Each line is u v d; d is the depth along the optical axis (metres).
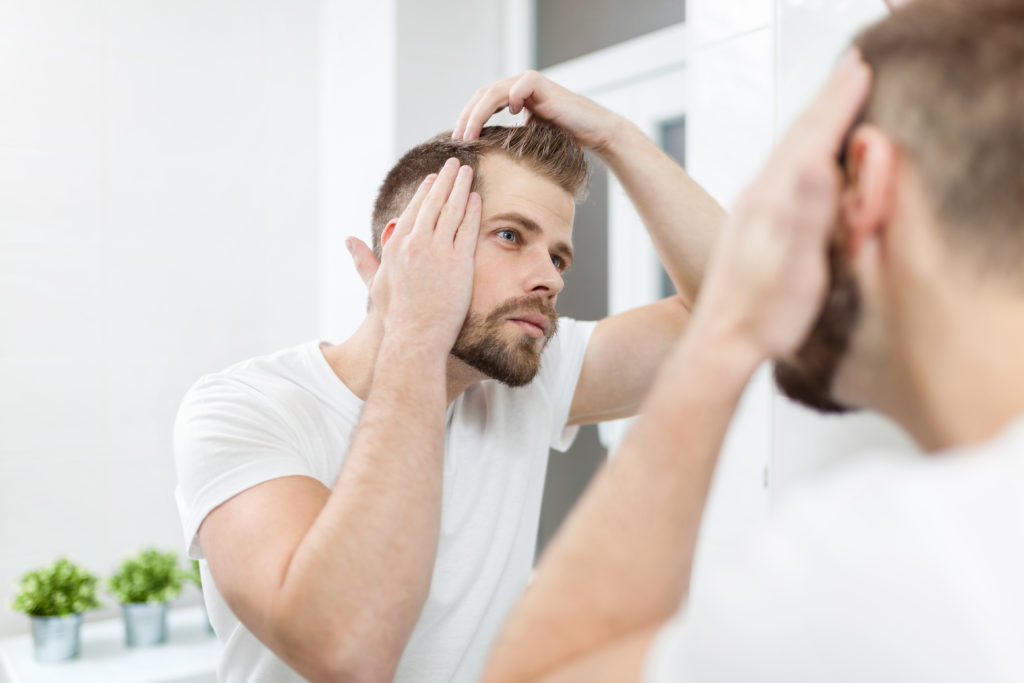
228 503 0.71
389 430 0.68
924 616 0.26
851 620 0.27
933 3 0.35
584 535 0.38
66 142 1.95
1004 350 0.31
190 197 2.10
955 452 0.33
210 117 2.13
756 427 1.06
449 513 0.88
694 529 0.38
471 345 0.81
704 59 1.19
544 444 0.98
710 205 0.92
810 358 0.37
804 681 0.27
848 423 0.92
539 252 0.83
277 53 2.22
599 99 1.87
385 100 1.97
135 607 1.78
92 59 1.98
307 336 2.26
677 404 0.38
